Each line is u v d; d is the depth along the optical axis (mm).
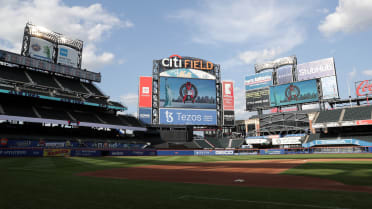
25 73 55594
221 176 16469
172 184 12250
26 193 9125
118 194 8977
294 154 54844
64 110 55938
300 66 72438
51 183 11891
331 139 58844
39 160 32344
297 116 70562
